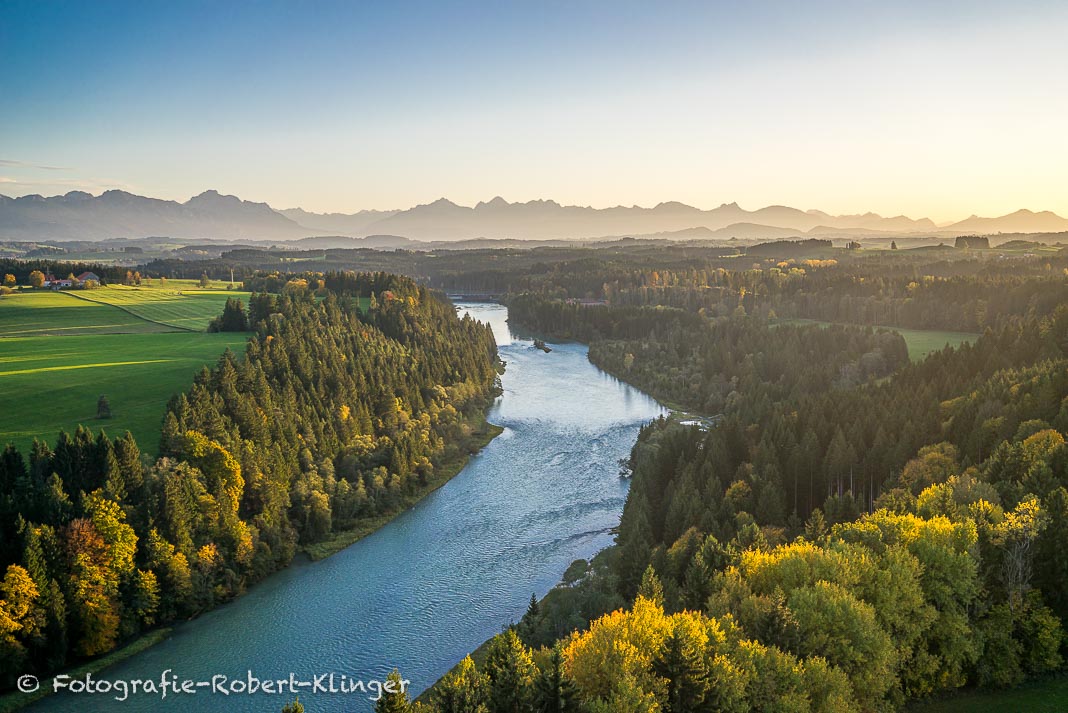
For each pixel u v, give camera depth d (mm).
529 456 141000
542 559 96938
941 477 85625
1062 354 127562
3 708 65375
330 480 108938
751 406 137500
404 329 181625
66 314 191250
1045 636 58125
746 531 76562
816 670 49812
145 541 80562
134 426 101875
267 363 125625
